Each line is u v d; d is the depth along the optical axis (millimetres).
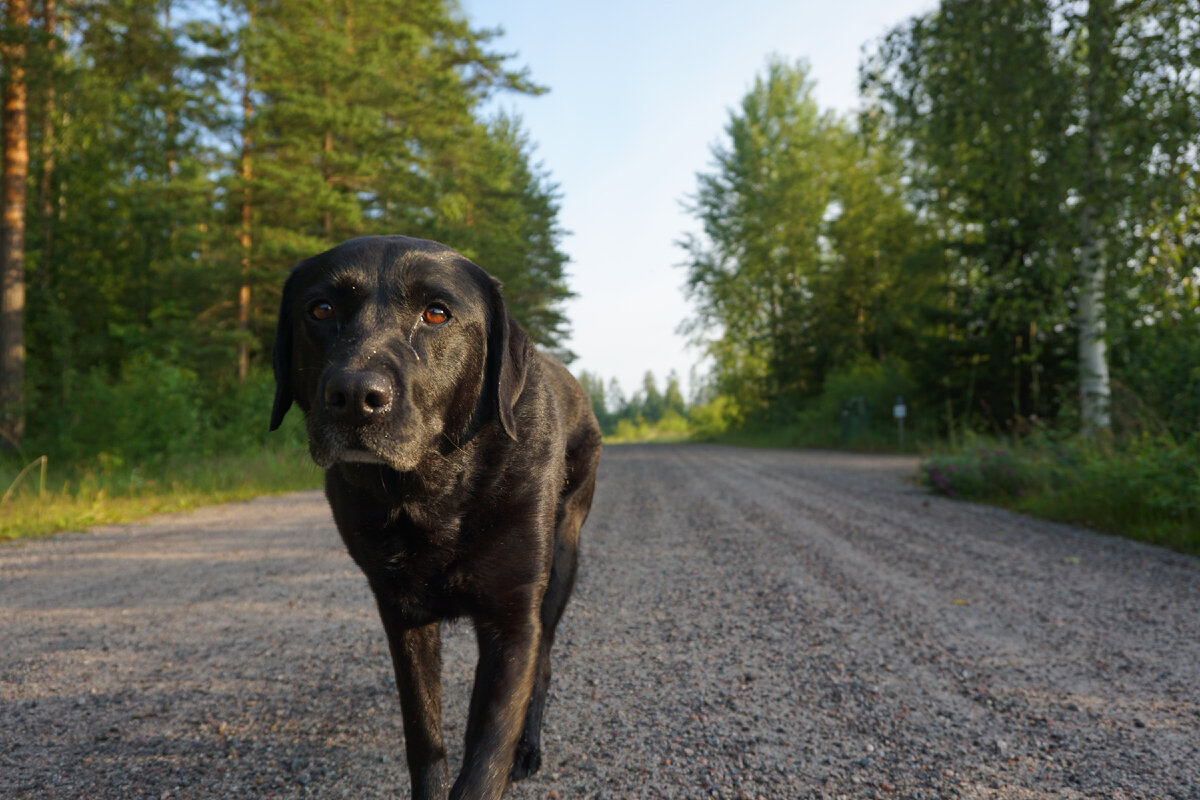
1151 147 9766
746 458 19141
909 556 5551
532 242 32906
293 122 18562
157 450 12344
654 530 7016
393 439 1641
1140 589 4430
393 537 1863
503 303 1999
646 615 3996
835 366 31844
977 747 2320
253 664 3193
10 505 8148
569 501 2766
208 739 2432
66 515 7598
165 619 3932
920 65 11992
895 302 28484
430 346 1789
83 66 15039
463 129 24578
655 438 81125
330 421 1628
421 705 1922
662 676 3021
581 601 4320
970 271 18375
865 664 3129
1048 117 10594
